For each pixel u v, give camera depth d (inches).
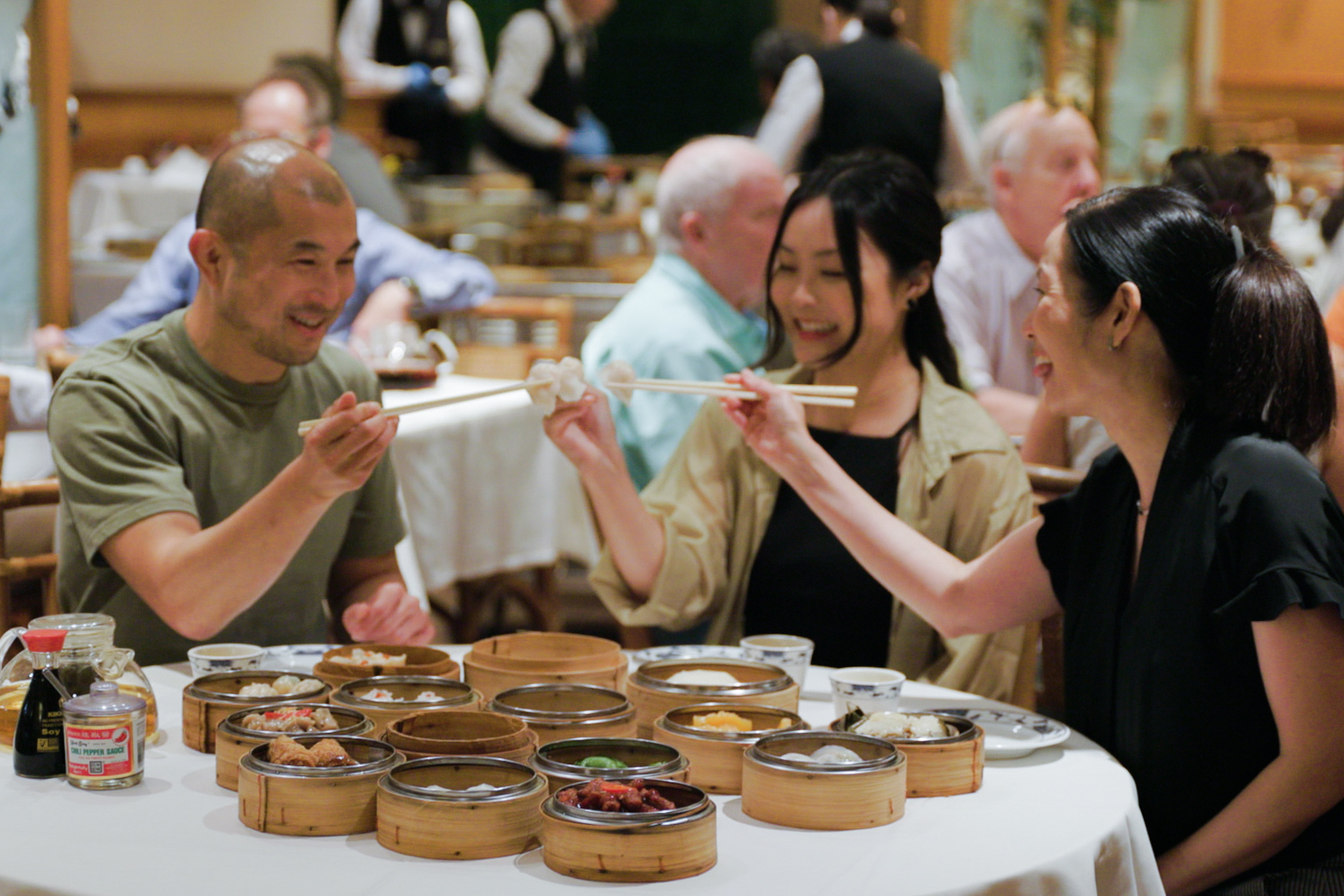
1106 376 70.5
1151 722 69.1
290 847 52.6
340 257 81.4
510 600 214.1
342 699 64.5
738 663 73.3
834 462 92.2
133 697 60.6
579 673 70.6
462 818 51.4
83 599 85.1
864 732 63.4
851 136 194.9
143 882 49.0
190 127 347.3
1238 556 65.9
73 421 81.8
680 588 93.6
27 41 179.9
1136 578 72.2
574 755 58.7
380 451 72.4
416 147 367.9
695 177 139.3
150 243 234.1
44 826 54.7
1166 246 68.3
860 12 198.5
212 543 74.2
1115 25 296.0
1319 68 409.7
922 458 94.8
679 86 642.8
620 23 635.5
